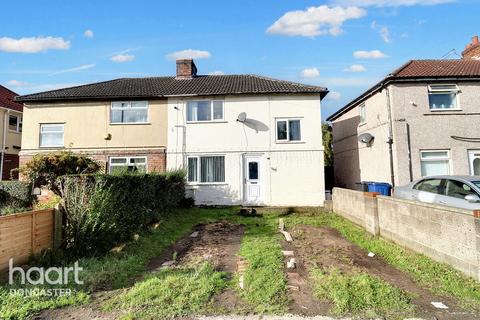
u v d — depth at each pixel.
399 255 7.41
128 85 19.06
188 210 14.82
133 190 9.10
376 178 16.02
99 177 7.65
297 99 16.58
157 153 16.62
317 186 16.09
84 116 17.20
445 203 8.27
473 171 14.12
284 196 16.14
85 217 7.39
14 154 23.72
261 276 5.91
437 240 6.80
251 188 16.36
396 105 14.41
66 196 7.46
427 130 14.28
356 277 5.86
